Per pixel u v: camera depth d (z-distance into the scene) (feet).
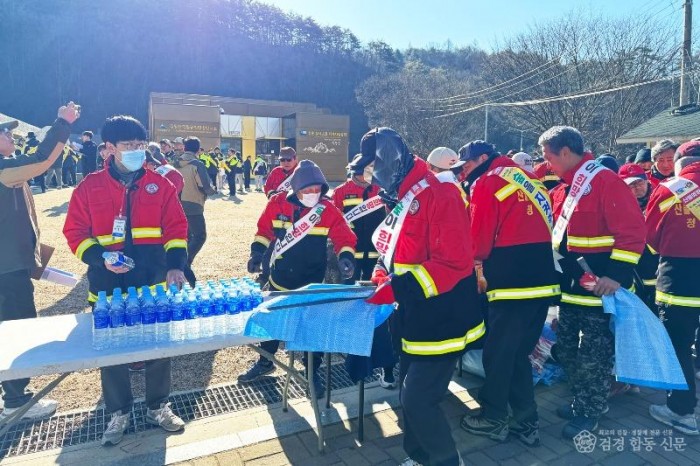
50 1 243.19
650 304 15.11
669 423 11.59
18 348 8.58
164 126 103.86
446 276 7.75
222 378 13.92
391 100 156.46
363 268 17.28
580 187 10.64
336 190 17.53
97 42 238.68
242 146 127.75
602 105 92.07
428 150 148.66
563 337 12.03
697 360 15.06
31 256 11.25
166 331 9.13
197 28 256.32
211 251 29.55
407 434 9.30
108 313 8.66
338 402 12.49
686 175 11.50
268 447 10.45
